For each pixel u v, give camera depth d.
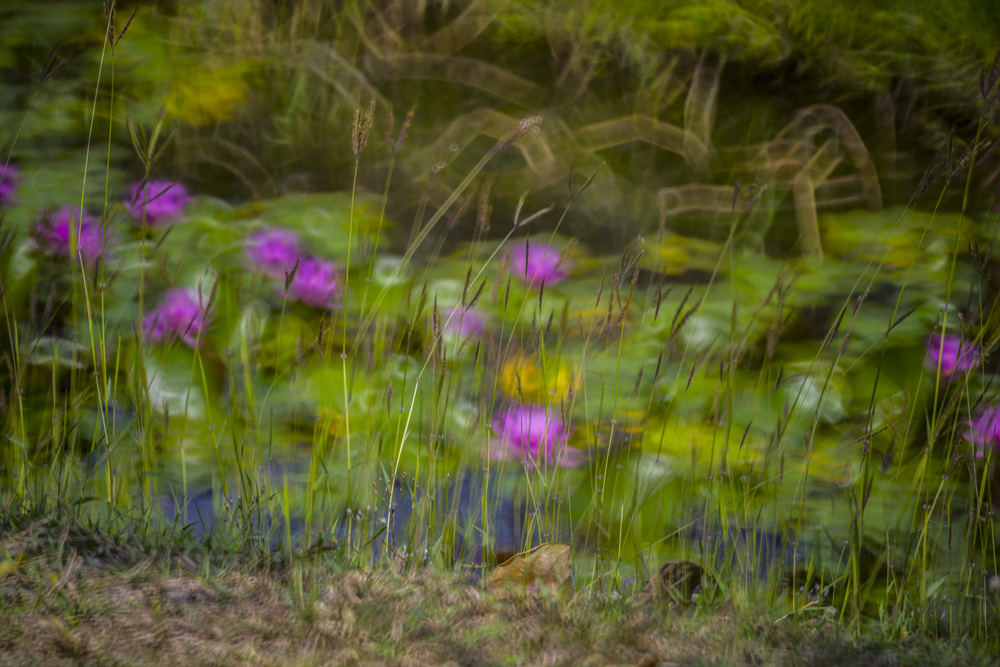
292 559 9.64
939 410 10.20
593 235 10.91
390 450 10.06
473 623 9.55
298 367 10.09
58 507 9.65
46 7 11.20
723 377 9.97
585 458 10.09
